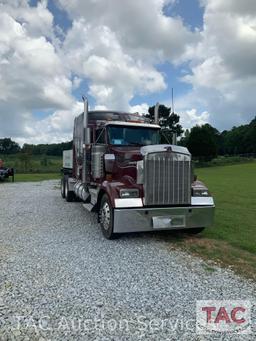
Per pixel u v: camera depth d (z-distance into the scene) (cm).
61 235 629
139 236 625
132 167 585
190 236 632
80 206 1009
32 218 805
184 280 402
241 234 650
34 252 512
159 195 559
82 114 816
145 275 418
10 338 269
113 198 554
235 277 412
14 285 379
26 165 4225
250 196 1319
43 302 336
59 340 268
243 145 9119
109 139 686
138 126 723
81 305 331
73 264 457
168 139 760
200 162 5947
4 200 1149
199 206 583
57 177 2861
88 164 758
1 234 631
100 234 639
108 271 431
